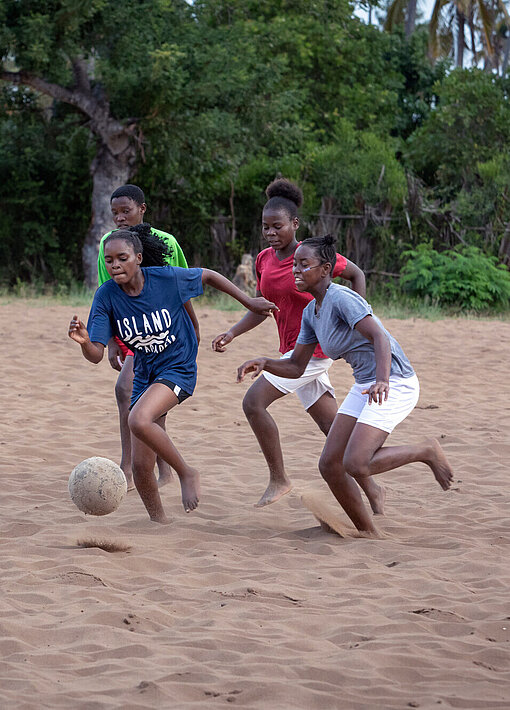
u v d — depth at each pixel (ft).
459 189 211.00
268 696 27.17
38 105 203.21
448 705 26.76
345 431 44.93
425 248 185.78
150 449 46.42
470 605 35.60
